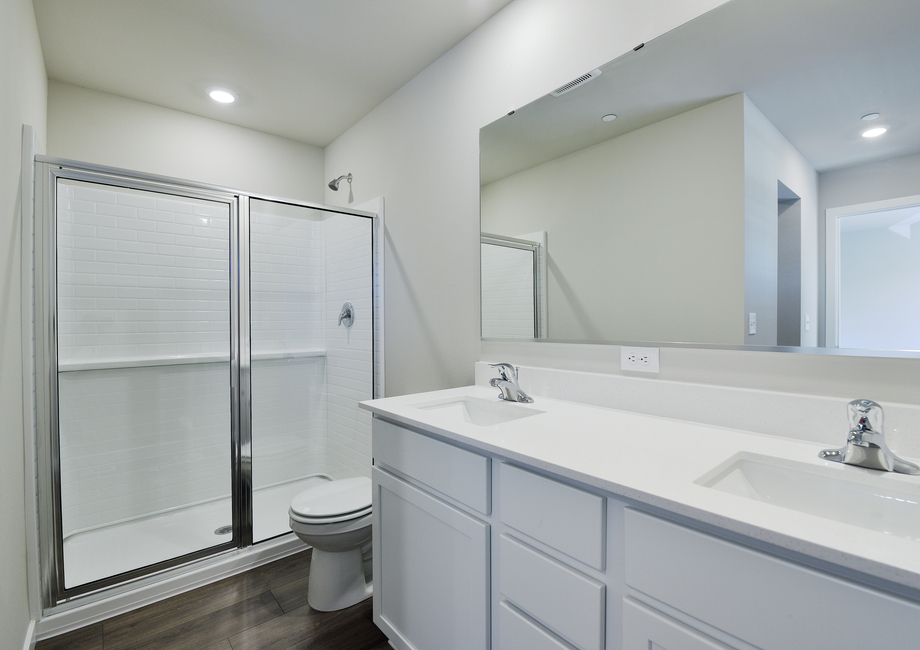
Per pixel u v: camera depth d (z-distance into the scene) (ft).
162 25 6.49
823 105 3.47
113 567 6.23
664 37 4.42
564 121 5.37
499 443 3.51
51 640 5.25
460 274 6.94
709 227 4.14
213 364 7.30
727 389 3.98
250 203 7.52
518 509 3.42
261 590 6.25
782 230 3.69
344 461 8.77
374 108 9.05
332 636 5.28
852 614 1.90
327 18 6.39
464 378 6.89
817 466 2.95
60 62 7.39
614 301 4.92
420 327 7.76
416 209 7.88
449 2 6.08
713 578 2.33
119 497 7.06
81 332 6.69
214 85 8.18
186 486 7.27
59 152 7.94
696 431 3.84
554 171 5.50
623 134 4.79
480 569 3.74
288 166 10.56
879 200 3.19
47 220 5.72
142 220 7.14
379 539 5.21
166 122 9.02
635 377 4.74
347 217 8.60
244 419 7.30
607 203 4.95
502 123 6.16
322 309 8.48
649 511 2.64
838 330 3.44
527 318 5.89
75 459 6.69
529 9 5.81
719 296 4.10
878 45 3.23
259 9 6.19
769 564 2.13
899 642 1.78
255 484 7.88
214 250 7.33
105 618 5.66
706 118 4.15
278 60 7.41
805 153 3.55
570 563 3.05
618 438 3.64
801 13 3.59
